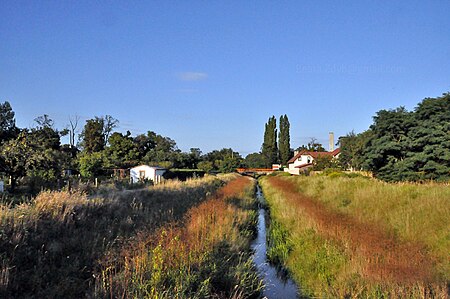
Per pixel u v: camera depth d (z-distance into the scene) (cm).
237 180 4847
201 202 1833
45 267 745
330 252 1037
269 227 1680
